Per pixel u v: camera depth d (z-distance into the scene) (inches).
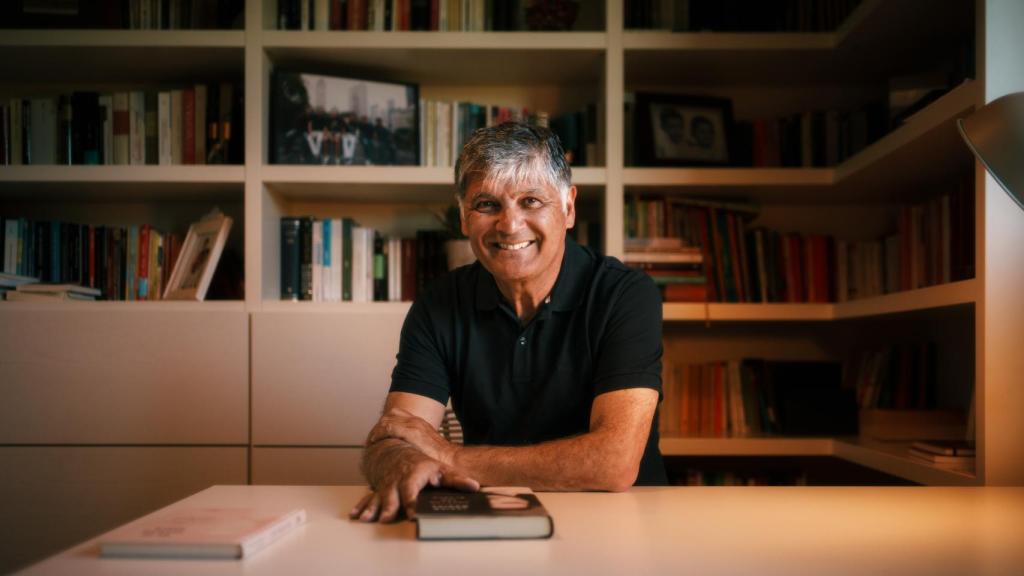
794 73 99.0
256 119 88.1
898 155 75.4
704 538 34.5
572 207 59.5
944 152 74.5
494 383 58.2
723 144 96.9
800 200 101.6
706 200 99.0
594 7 104.6
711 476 95.5
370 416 85.0
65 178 87.7
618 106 88.9
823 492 45.1
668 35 89.8
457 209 90.4
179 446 84.5
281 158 90.4
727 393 96.7
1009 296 59.2
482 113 95.6
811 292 96.9
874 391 93.9
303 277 91.9
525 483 45.9
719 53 91.6
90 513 83.5
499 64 95.2
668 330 104.3
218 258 88.3
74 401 84.1
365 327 85.8
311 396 85.0
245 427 84.7
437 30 91.3
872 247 96.8
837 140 96.8
